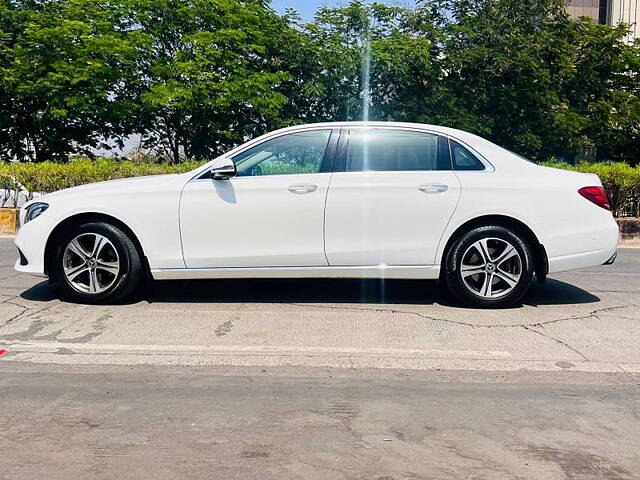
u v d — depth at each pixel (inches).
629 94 842.2
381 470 127.0
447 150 244.2
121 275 242.8
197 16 701.3
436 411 155.5
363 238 237.9
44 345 202.1
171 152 802.2
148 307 246.4
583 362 190.9
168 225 238.2
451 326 224.8
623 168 471.2
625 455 134.4
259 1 769.6
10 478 123.4
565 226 239.1
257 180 239.0
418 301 258.5
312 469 127.3
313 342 206.8
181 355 194.5
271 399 162.1
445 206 237.3
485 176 240.2
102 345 202.4
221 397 163.2
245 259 238.5
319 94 715.4
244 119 763.4
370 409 156.4
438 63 755.4
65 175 485.7
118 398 162.2
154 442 138.5
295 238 237.6
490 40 757.3
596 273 328.5
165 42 714.2
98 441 138.9
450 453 134.3
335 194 237.0
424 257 239.6
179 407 156.9
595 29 837.8
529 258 240.8
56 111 658.8
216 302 255.1
